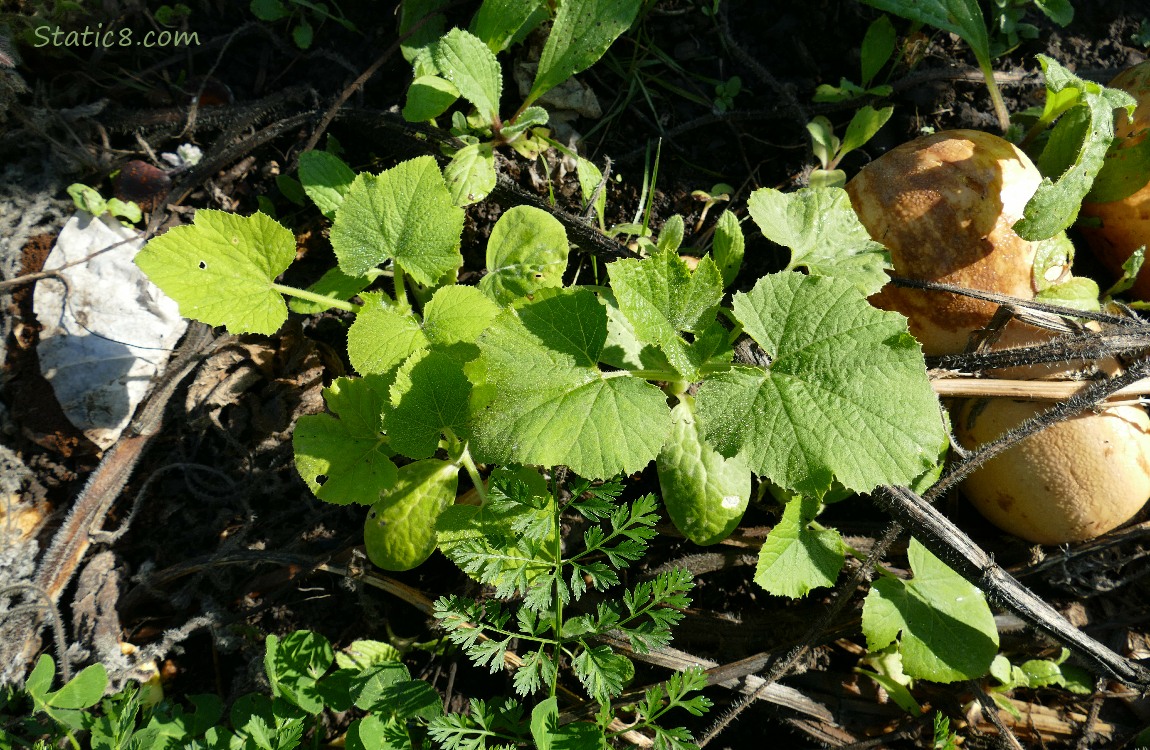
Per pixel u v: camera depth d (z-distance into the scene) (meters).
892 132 0.43
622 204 0.42
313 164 0.37
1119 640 0.37
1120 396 0.34
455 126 0.40
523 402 0.29
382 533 0.32
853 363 0.29
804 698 0.35
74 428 0.36
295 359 0.39
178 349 0.38
